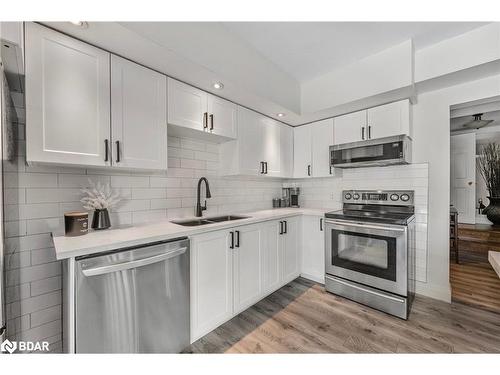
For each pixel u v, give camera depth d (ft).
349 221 7.48
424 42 6.58
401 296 6.37
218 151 8.23
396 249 6.48
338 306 7.02
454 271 9.63
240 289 6.54
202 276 5.49
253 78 6.75
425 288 7.73
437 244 7.53
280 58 7.32
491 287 8.25
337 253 7.77
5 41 3.28
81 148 4.29
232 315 6.29
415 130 7.92
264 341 5.39
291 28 5.98
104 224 5.01
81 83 4.29
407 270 6.33
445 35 6.27
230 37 6.04
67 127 4.12
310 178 10.78
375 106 7.89
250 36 6.28
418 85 7.14
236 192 8.95
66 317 3.99
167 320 4.71
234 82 6.14
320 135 9.40
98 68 4.52
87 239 4.10
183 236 5.03
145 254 4.33
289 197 11.13
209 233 5.65
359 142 8.07
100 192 5.05
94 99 4.45
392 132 7.48
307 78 8.54
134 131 5.04
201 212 7.22
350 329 5.87
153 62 5.12
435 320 6.26
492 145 13.32
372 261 6.97
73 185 4.96
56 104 4.00
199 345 5.23
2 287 3.61
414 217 7.69
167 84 5.67
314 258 8.75
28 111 3.73
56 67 4.00
